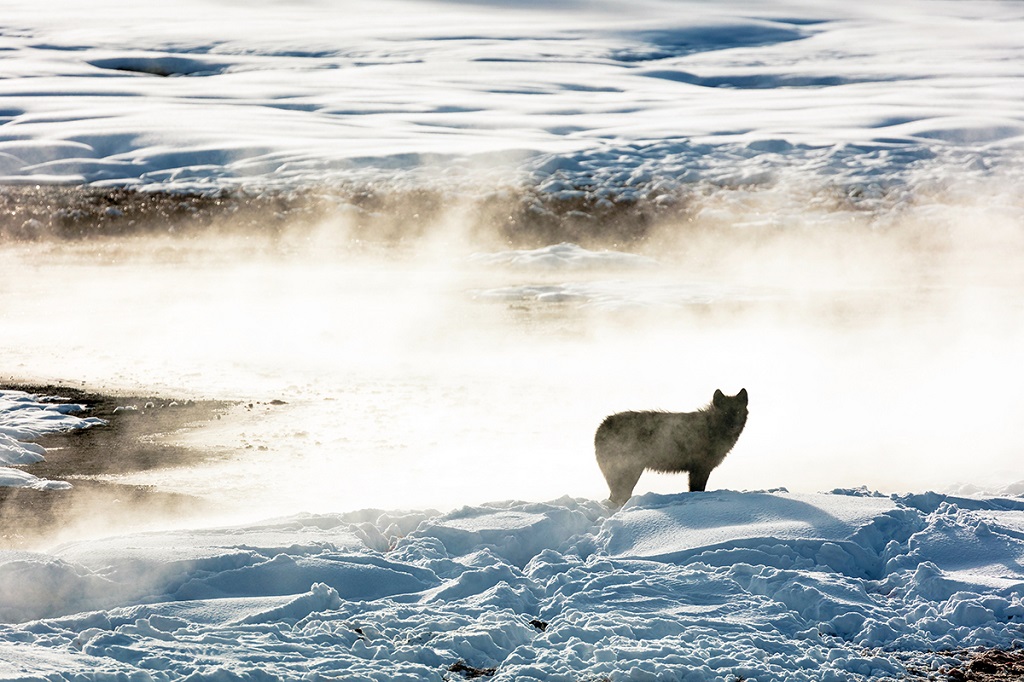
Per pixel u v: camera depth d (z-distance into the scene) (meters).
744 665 23.31
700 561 29.05
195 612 24.88
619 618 25.48
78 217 175.12
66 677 20.12
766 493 33.84
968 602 26.30
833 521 30.86
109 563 26.45
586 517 33.16
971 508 34.50
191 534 30.05
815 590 26.88
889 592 27.92
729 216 181.00
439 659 23.31
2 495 43.12
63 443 53.16
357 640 23.66
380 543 31.42
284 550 28.39
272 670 21.78
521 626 25.02
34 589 25.19
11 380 70.31
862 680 23.41
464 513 32.91
